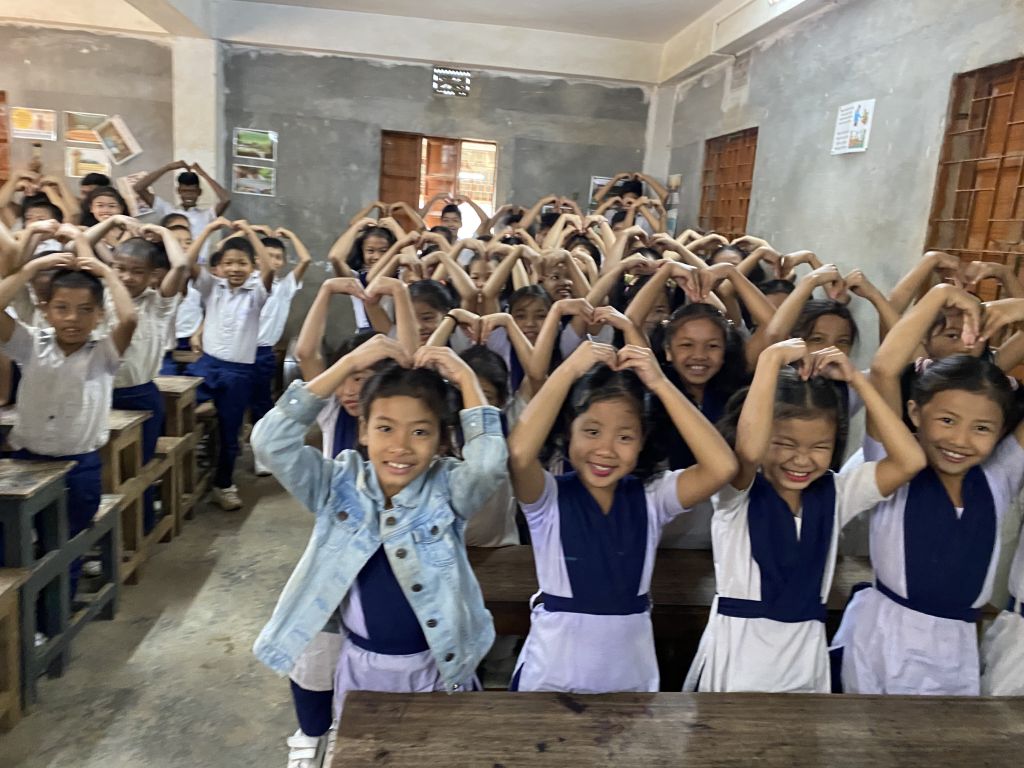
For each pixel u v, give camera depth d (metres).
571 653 1.42
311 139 5.66
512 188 5.90
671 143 5.85
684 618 1.87
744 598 1.48
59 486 2.04
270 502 3.59
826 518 1.49
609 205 5.26
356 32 5.42
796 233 3.90
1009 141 2.58
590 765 1.13
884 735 1.25
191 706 2.06
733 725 1.25
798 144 3.92
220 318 3.48
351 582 1.34
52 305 2.13
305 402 1.30
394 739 1.17
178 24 4.91
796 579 1.47
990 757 1.21
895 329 1.65
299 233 5.78
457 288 2.85
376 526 1.35
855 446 3.21
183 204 5.16
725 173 4.97
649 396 1.46
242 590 2.72
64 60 5.30
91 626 2.42
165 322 2.90
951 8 2.81
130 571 2.64
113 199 4.22
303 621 1.33
